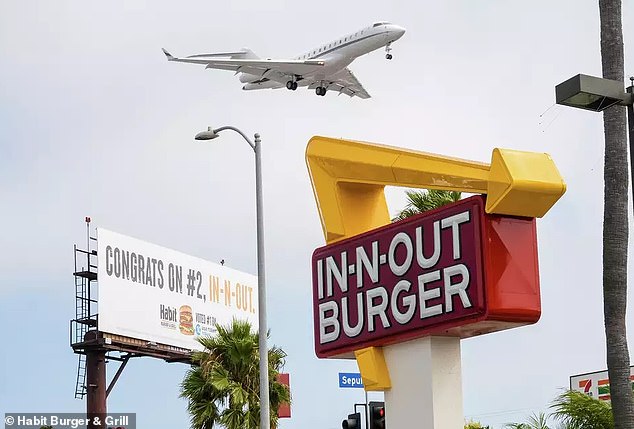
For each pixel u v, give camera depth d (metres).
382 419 23.94
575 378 53.38
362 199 21.53
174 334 56.62
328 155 21.39
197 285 59.59
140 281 54.34
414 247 18.97
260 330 27.14
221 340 33.56
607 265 20.02
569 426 23.59
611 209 20.20
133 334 53.06
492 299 17.45
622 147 20.41
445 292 18.19
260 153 28.39
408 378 19.16
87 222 51.56
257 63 60.28
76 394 50.47
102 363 51.00
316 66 60.44
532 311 17.64
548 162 17.55
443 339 18.91
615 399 19.45
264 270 27.59
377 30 58.09
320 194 21.62
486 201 17.72
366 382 19.72
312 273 21.20
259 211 27.95
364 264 19.97
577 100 16.95
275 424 34.12
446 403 18.69
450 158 18.67
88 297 51.19
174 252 57.69
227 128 28.42
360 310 19.92
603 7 20.88
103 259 51.62
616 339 19.66
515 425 25.25
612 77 20.62
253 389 33.28
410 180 19.64
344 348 20.19
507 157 17.36
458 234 18.06
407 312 18.92
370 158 20.33
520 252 17.78
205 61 60.75
